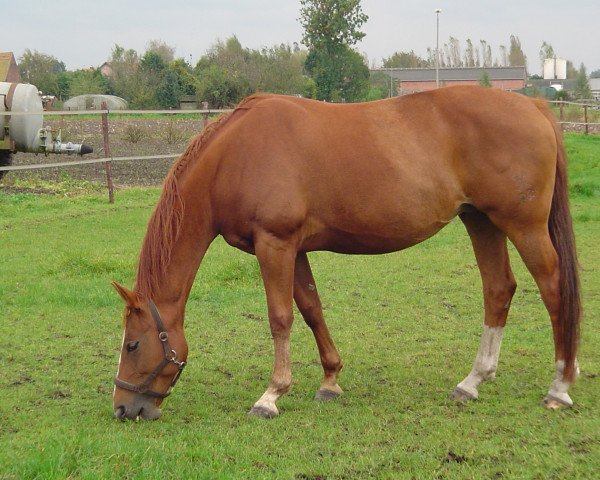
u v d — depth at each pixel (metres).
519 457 3.72
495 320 4.82
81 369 5.41
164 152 21.44
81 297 7.28
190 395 4.88
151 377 4.31
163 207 4.41
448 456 3.77
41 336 6.22
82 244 10.01
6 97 15.34
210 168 4.47
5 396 4.80
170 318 4.38
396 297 7.50
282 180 4.38
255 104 4.59
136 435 4.06
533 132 4.44
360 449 3.88
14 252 9.49
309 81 36.38
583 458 3.67
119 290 4.20
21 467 3.41
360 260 9.28
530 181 4.43
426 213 4.52
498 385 4.90
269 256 4.42
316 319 4.79
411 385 5.00
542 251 4.49
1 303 7.16
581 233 10.70
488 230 4.82
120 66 43.66
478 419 4.29
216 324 6.61
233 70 35.06
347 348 5.88
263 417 4.41
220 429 4.21
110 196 13.57
